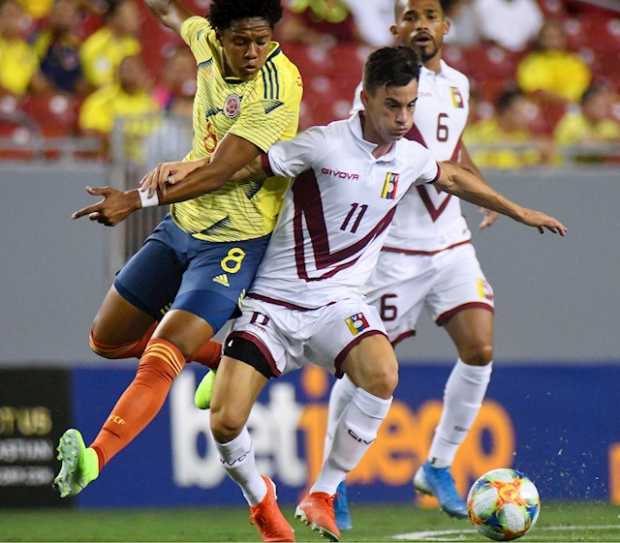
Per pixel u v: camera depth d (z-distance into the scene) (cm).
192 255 2109
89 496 3306
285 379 3397
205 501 3347
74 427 3353
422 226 2594
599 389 3562
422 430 3441
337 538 2097
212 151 2080
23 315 3475
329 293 2092
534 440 3497
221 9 1964
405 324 2662
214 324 2052
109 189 1942
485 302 2625
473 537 2512
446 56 4650
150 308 2155
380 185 2072
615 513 2870
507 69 4672
